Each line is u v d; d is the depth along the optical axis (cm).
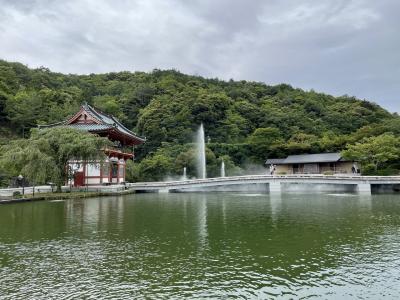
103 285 1104
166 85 12912
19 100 9362
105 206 3366
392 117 11625
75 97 11431
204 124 10206
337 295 1024
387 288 1080
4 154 3991
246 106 11406
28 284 1116
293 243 1658
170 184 6144
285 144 9269
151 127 9450
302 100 12800
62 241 1720
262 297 1008
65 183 5038
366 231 1958
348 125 10931
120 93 13700
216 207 3325
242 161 9281
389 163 7038
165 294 1028
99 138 4388
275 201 4034
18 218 2494
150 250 1530
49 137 4191
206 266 1295
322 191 6266
